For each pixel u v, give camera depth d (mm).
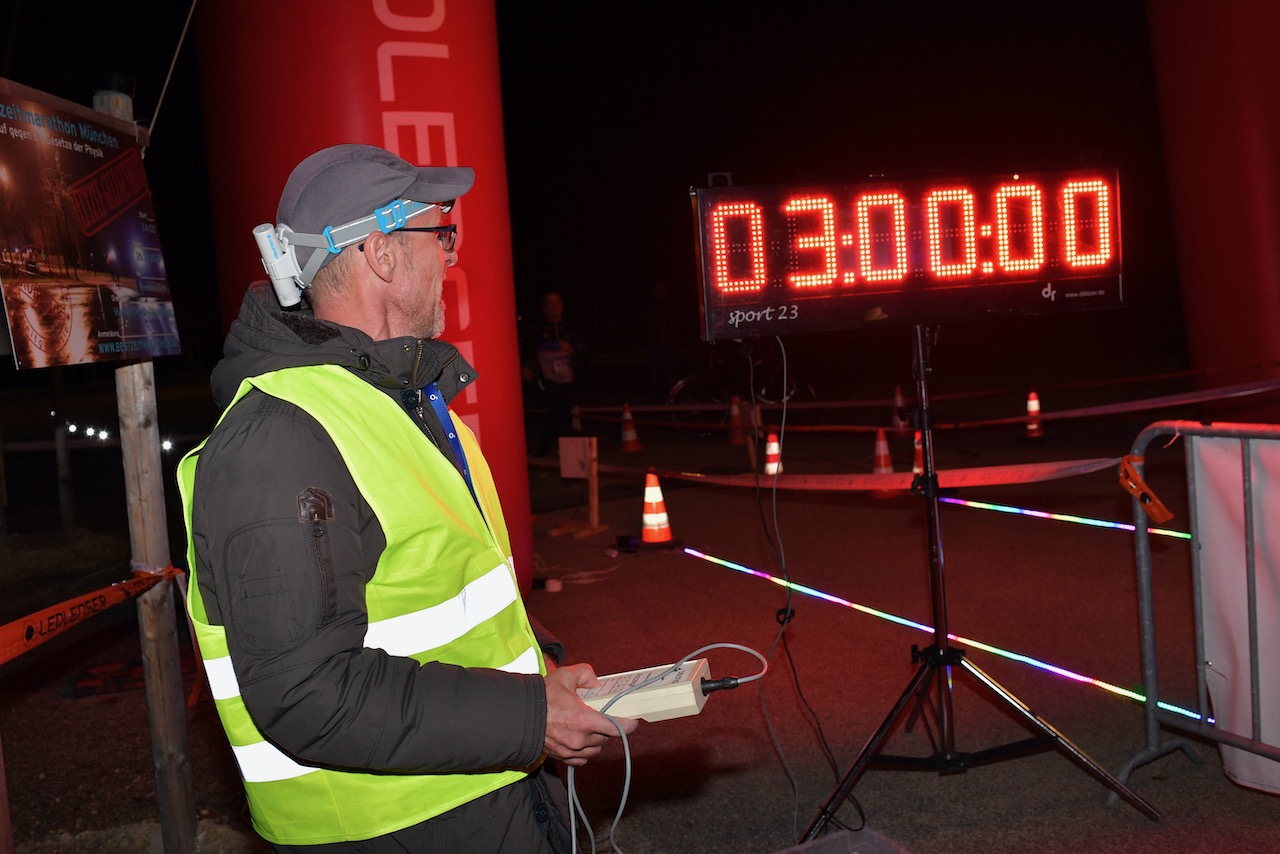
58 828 3861
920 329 3621
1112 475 9141
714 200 3367
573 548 8062
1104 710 4410
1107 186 3758
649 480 7891
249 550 1416
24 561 8148
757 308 3430
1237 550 3465
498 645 1699
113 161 3104
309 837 1619
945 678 3586
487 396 6180
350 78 5441
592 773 4086
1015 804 3645
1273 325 7078
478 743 1483
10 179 2475
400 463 1585
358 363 1636
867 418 14945
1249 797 3594
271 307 1705
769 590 6523
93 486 12945
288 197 1706
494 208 6070
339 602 1449
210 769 4289
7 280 2424
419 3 5566
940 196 3576
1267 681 3400
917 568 6809
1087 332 28469
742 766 4078
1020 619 5641
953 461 10672
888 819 3596
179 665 3584
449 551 1611
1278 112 6879
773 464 10148
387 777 1602
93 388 33219
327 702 1395
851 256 3504
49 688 5488
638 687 1801
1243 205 7078
